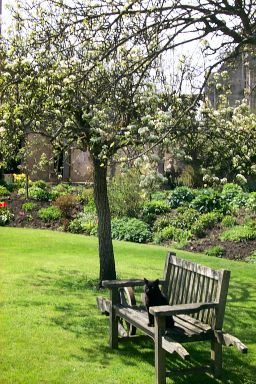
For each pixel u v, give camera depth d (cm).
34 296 746
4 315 644
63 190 2086
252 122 718
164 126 562
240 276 947
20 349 529
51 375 464
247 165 712
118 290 573
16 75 632
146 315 513
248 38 530
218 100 782
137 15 605
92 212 1717
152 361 508
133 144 587
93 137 621
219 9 543
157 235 1485
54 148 816
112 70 709
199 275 500
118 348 541
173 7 525
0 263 998
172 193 1800
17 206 1848
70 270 943
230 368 495
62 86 615
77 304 708
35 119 678
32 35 692
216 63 550
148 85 704
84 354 522
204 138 692
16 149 841
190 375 471
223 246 1347
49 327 603
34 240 1299
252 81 923
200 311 489
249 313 696
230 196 1736
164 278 566
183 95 723
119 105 644
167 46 568
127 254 1153
